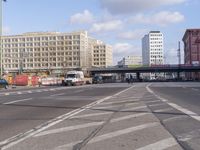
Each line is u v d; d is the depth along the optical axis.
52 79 90.88
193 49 179.75
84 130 11.73
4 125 13.15
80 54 168.75
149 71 153.38
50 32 178.62
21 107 20.80
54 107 20.75
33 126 12.82
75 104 22.94
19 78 80.69
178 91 41.12
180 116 15.48
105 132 11.27
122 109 18.92
